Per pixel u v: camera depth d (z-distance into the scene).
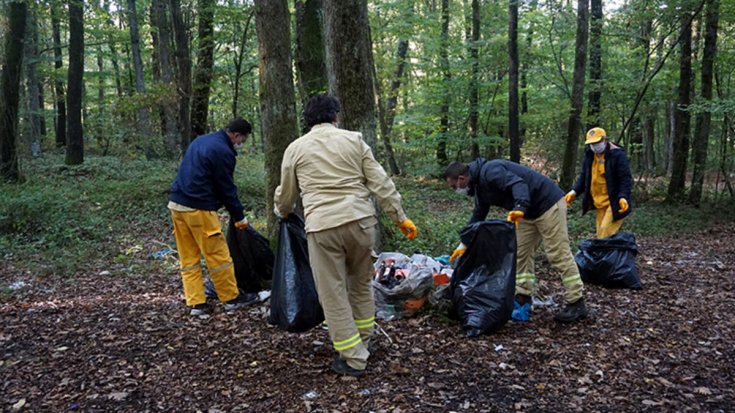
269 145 5.67
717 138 13.43
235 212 4.55
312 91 9.20
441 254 6.13
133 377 3.37
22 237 7.54
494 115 16.66
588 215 10.19
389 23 16.39
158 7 15.00
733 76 13.84
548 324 4.30
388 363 3.52
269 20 5.52
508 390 3.18
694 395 3.13
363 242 3.26
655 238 8.63
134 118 16.36
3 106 11.01
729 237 8.71
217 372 3.43
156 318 4.46
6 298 5.07
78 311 4.68
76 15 13.80
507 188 4.19
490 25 16.81
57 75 20.05
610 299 5.01
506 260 4.05
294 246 3.62
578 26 11.82
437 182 15.90
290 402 3.03
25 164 14.46
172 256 6.79
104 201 9.85
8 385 3.26
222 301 4.63
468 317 3.99
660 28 13.02
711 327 4.25
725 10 10.89
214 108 19.77
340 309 3.29
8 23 10.97
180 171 4.43
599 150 5.64
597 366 3.51
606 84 12.55
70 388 3.22
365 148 3.33
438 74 16.31
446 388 3.19
